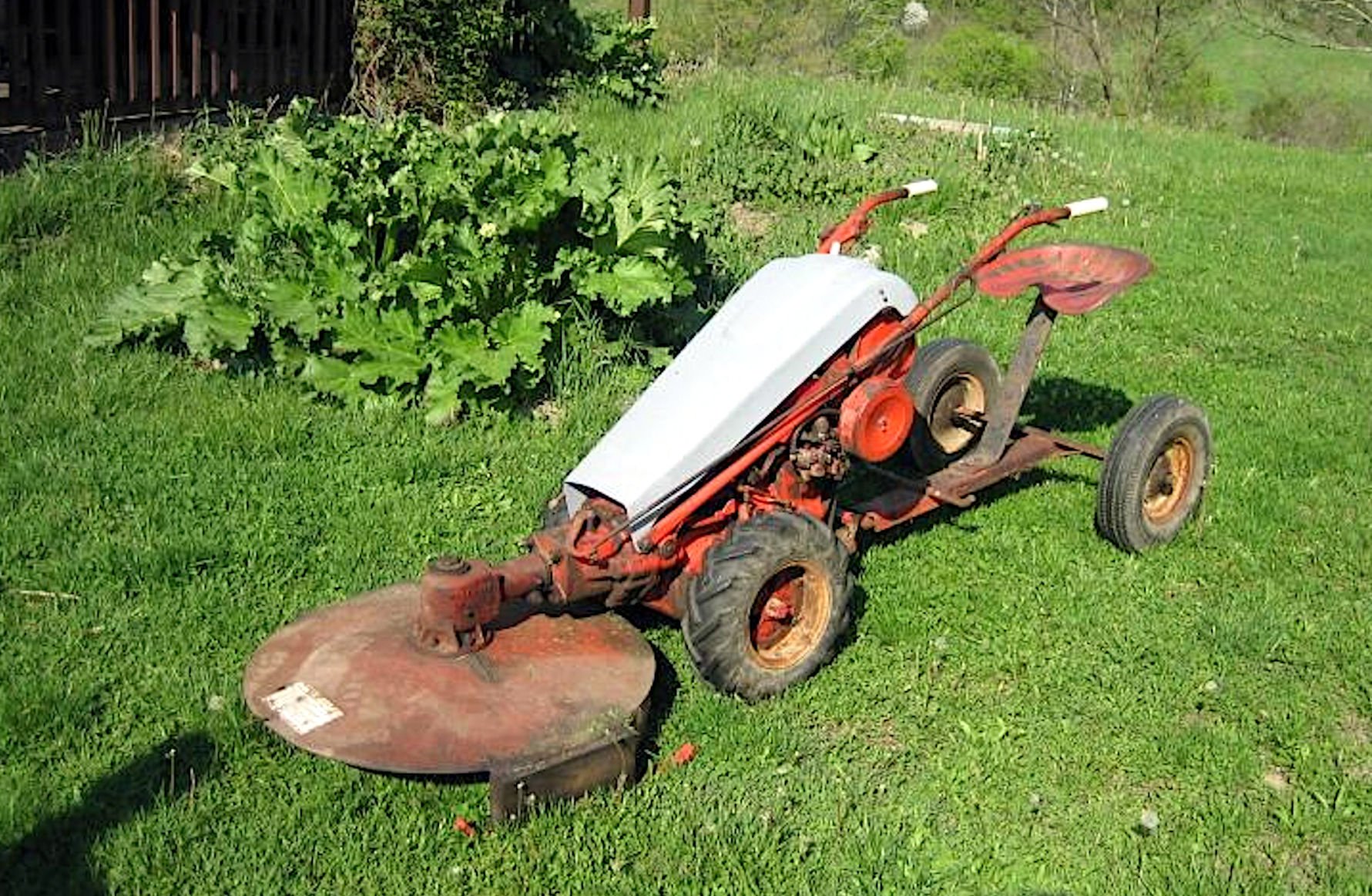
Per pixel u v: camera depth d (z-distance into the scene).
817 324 4.92
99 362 6.79
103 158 8.60
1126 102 27.95
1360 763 4.58
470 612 4.30
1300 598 5.59
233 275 7.21
